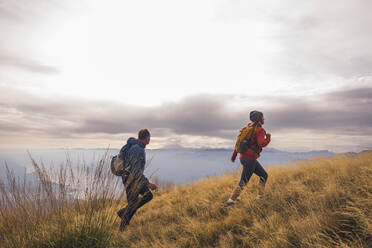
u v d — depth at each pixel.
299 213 3.00
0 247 2.64
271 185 4.50
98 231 2.94
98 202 3.05
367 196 2.85
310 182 4.29
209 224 3.34
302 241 2.31
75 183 2.86
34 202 2.77
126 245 3.25
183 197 5.51
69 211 2.96
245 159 4.02
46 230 2.84
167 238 3.31
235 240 2.87
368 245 2.08
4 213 2.67
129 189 3.63
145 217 4.44
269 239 2.56
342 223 2.48
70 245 2.76
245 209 3.62
